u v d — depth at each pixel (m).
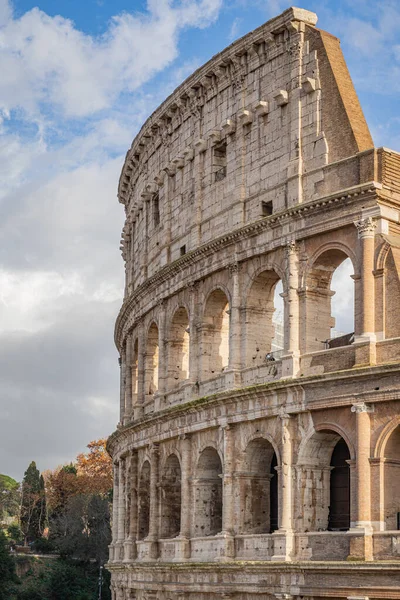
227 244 83.88
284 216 77.94
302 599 71.19
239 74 87.31
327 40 80.12
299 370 75.44
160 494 92.56
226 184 87.56
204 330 87.81
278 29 82.69
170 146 99.00
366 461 68.81
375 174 72.69
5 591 179.88
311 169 78.25
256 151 84.25
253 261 82.06
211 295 87.50
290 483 74.31
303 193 78.44
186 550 85.62
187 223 93.69
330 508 74.88
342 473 75.06
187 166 94.62
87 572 198.50
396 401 68.25
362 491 68.56
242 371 81.31
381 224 71.94
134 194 114.75
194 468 86.19
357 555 67.88
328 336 76.75
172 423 89.62
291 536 73.44
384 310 70.56
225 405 81.06
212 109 91.31
